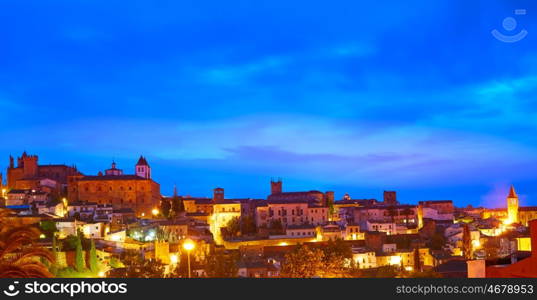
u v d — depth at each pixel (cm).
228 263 17088
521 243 10162
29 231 6278
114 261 17188
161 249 19062
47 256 6144
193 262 17412
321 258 12169
